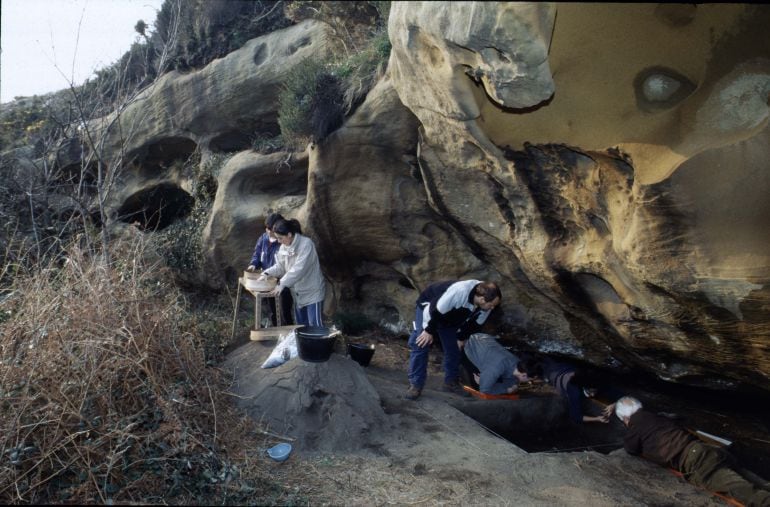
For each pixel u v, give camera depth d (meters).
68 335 4.11
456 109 4.32
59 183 9.66
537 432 5.85
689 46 3.64
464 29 3.47
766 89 3.47
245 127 8.89
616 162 4.05
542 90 3.61
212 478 3.63
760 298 3.71
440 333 5.76
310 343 4.77
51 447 3.51
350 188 6.67
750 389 5.16
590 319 5.51
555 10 3.29
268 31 9.20
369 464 4.23
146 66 9.88
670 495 4.19
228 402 4.70
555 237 5.13
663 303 4.39
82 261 5.08
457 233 6.23
